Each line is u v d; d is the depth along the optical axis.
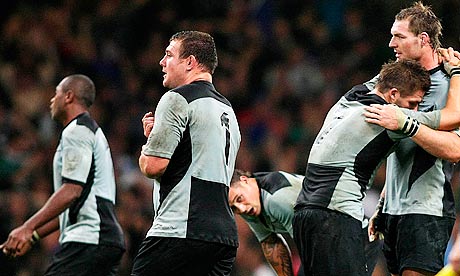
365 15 59.34
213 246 21.20
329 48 58.03
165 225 21.20
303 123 53.12
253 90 54.97
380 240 24.66
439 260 21.62
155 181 21.83
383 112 20.91
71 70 52.06
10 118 46.97
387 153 21.48
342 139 21.30
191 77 22.06
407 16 22.11
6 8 52.94
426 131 20.83
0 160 43.62
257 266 40.47
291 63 56.31
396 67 21.56
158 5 55.88
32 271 37.88
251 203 24.58
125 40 54.94
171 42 22.36
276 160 49.19
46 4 54.56
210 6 56.94
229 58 55.38
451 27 55.97
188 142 21.28
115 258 27.42
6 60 50.69
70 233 27.08
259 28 57.62
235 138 22.22
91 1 55.72
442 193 21.92
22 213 39.66
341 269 20.92
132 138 49.25
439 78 21.94
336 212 21.11
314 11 59.19
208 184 21.30
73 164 26.61
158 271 21.27
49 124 48.50
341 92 55.78
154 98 52.41
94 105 50.28
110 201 27.52
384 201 22.80
